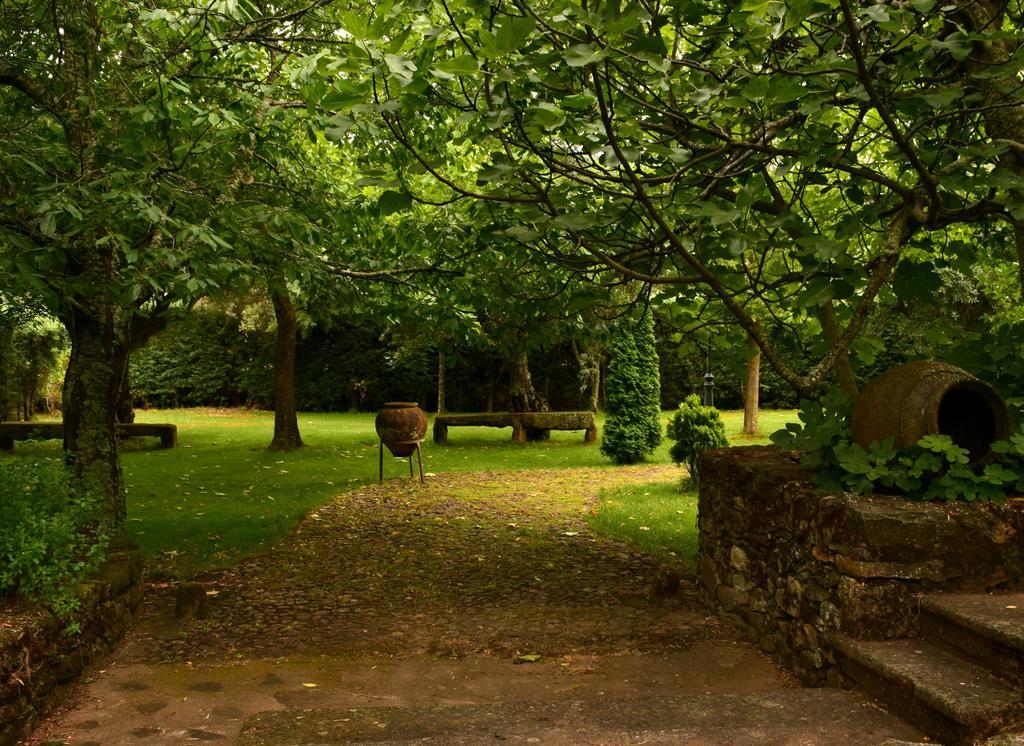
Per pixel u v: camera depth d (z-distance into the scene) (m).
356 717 2.79
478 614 4.90
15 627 2.97
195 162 5.13
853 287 3.29
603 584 5.61
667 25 3.72
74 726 3.05
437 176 3.24
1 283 3.77
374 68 2.86
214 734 2.96
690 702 2.86
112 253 5.60
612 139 2.81
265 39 5.78
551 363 24.19
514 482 10.55
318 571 6.04
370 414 24.17
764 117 3.54
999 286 9.31
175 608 4.90
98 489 4.80
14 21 5.05
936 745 2.36
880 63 3.23
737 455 4.81
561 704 2.87
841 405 3.80
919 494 3.37
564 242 5.20
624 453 12.41
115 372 5.83
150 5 5.17
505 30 2.49
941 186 3.83
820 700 2.87
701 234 3.86
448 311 7.70
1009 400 3.70
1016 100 3.63
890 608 3.07
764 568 4.02
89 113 5.11
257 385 25.38
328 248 7.17
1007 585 3.19
